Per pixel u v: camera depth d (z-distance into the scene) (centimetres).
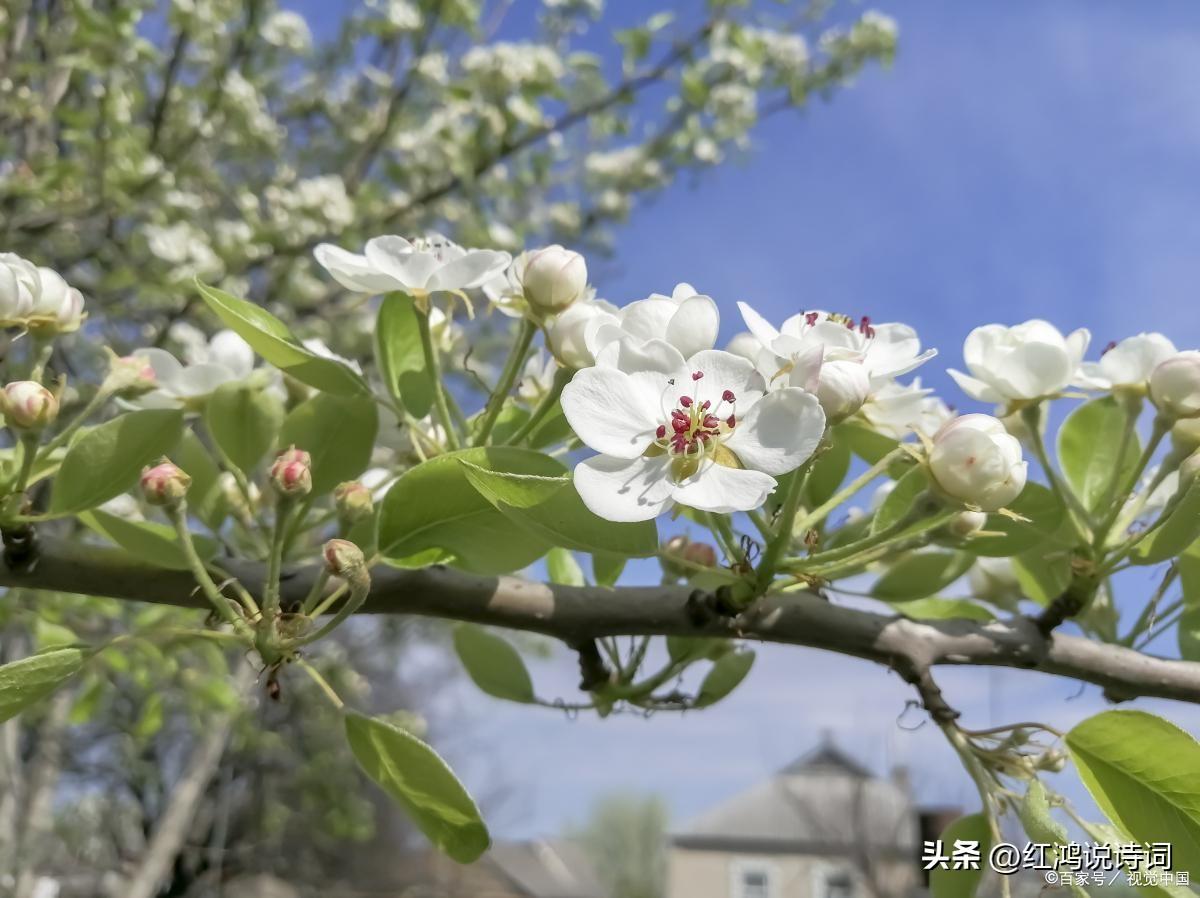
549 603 15
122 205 48
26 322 14
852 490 14
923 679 14
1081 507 16
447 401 16
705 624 14
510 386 15
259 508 17
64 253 52
